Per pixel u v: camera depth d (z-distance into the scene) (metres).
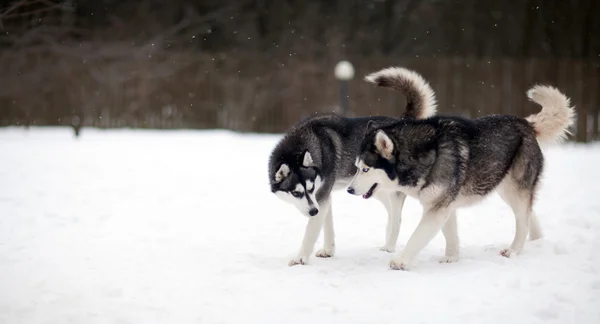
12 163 11.29
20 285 4.48
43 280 4.57
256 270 4.97
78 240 5.92
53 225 6.59
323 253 5.59
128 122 19.25
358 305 4.09
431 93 6.39
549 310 3.84
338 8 22.56
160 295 4.31
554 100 5.80
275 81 18.83
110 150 13.77
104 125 19.17
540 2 21.44
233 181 9.77
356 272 4.95
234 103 19.20
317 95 18.52
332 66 18.31
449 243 5.32
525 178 5.54
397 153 5.12
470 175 5.26
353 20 22.64
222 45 22.67
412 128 5.20
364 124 6.04
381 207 7.87
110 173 10.42
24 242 5.79
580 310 3.87
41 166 11.01
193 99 19.36
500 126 5.52
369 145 5.16
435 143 5.11
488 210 7.49
